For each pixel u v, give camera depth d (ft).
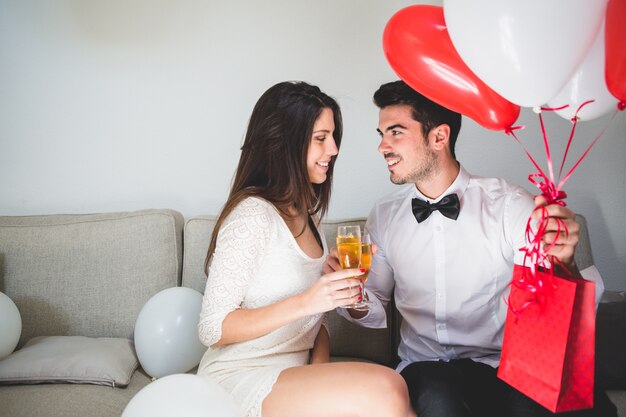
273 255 5.21
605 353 6.09
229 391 4.90
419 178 5.97
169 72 8.55
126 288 7.33
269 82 8.59
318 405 4.51
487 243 5.90
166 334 6.41
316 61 8.57
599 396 4.93
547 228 4.05
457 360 5.71
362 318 6.12
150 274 7.38
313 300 4.64
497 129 4.71
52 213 8.63
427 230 6.07
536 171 8.51
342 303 4.62
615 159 8.46
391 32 4.67
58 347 6.56
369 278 6.46
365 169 8.63
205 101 8.59
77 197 8.64
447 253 6.00
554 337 3.86
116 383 6.18
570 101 4.13
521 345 4.11
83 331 7.27
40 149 8.58
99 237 7.40
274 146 5.42
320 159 5.57
